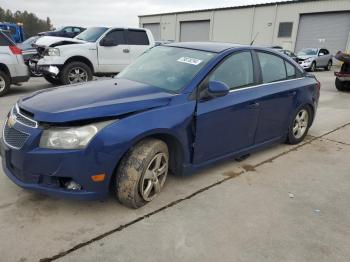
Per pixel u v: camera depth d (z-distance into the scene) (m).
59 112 2.91
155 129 3.16
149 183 3.32
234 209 3.42
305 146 5.53
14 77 8.90
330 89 12.83
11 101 8.20
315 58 22.14
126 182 3.12
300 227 3.18
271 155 5.02
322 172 4.49
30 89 10.18
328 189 4.00
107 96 3.28
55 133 2.86
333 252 2.84
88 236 2.86
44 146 2.88
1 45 8.62
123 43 10.70
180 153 3.59
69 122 2.87
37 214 3.12
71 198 2.97
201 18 37.91
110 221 3.08
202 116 3.59
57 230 2.91
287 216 3.35
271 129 4.78
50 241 2.77
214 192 3.74
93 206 3.29
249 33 33.62
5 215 3.08
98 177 2.95
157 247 2.77
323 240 3.00
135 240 2.84
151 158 3.21
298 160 4.88
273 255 2.76
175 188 3.76
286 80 4.96
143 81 3.91
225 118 3.86
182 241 2.86
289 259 2.72
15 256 2.58
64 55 9.64
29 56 11.18
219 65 3.90
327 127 6.83
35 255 2.60
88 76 10.16
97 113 2.95
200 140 3.67
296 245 2.90
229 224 3.15
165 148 3.40
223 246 2.83
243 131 4.23
